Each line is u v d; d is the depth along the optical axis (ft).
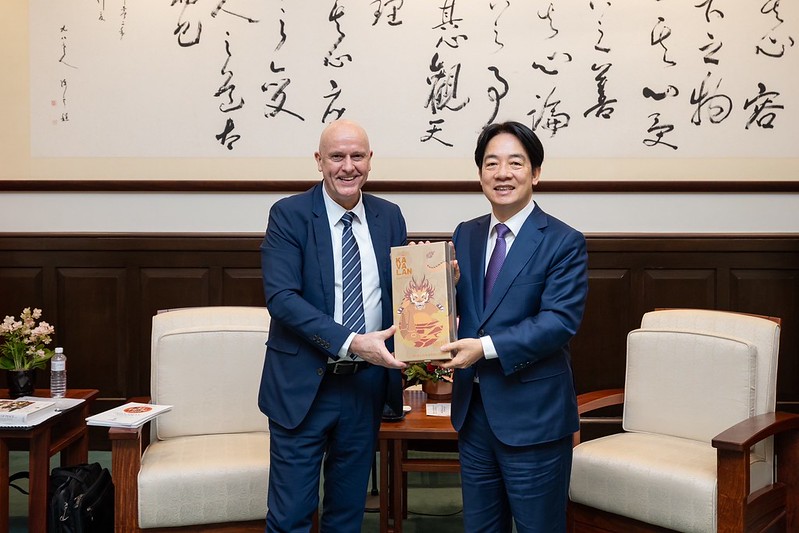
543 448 5.93
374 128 12.64
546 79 12.51
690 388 8.64
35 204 12.82
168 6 12.60
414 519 9.92
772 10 12.35
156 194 12.78
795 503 7.98
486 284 6.24
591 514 8.13
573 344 12.80
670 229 12.68
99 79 12.65
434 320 5.99
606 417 12.73
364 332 6.84
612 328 12.73
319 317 6.43
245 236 12.74
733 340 8.34
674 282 12.68
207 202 12.78
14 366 9.79
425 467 8.62
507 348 5.68
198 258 12.78
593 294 12.73
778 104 12.43
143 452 8.31
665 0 12.41
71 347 12.84
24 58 12.66
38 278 12.84
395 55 12.57
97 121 12.69
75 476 8.41
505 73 12.53
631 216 12.68
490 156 6.06
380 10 12.53
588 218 12.69
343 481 7.04
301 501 6.71
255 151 12.69
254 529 7.75
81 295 12.83
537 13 12.47
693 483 7.22
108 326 12.84
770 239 12.55
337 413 6.81
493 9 12.48
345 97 12.61
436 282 6.05
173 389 8.87
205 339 8.99
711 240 12.58
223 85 12.64
